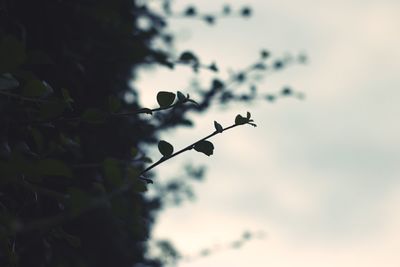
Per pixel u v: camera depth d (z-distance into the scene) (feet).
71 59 7.44
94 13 8.13
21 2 7.28
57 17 7.63
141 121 9.49
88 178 7.31
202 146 4.14
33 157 4.68
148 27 11.66
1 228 3.22
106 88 9.29
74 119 4.62
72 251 8.48
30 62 4.45
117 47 8.39
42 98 4.59
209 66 8.05
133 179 3.65
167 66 8.13
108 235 10.77
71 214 2.58
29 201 5.17
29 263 6.66
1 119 4.56
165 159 4.06
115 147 9.73
